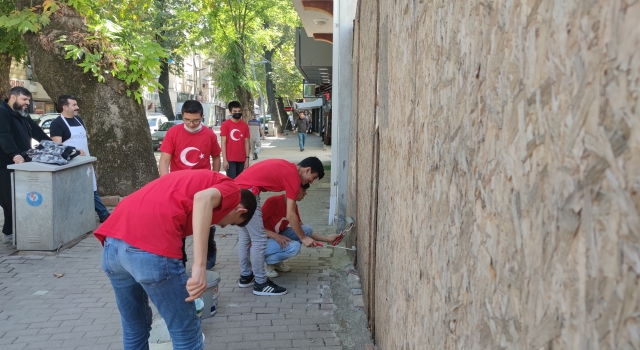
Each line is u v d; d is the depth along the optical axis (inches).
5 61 578.6
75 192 250.2
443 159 71.1
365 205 180.1
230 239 266.5
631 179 30.8
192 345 108.7
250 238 188.5
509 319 48.1
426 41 82.0
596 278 34.2
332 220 295.6
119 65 325.4
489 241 53.4
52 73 322.3
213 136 212.4
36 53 322.7
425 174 82.3
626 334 31.2
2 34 510.0
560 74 38.9
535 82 42.9
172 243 102.9
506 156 48.9
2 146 229.0
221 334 154.6
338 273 211.8
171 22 1042.7
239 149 355.9
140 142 339.9
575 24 36.8
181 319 106.0
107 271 106.4
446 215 69.6
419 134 87.4
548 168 40.6
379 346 138.3
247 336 153.5
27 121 250.7
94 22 331.0
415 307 89.7
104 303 176.6
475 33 57.8
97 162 330.6
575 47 36.8
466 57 61.0
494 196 52.0
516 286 46.5
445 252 69.9
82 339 149.3
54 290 188.4
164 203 103.6
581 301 35.9
